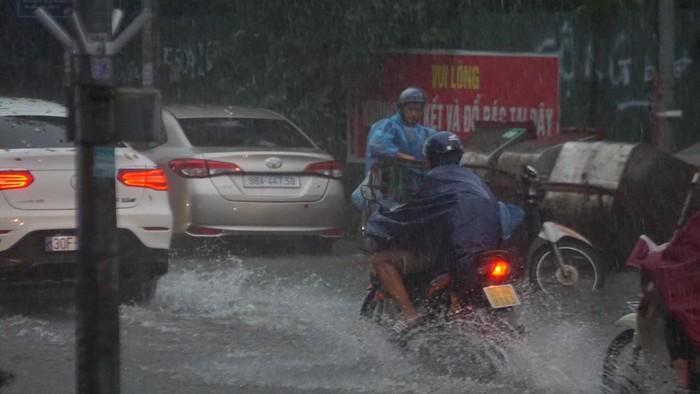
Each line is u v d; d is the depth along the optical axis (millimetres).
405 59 27828
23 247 17578
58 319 17906
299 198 23984
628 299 19219
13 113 19578
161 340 16203
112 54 10781
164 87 32656
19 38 36406
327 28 27828
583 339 16016
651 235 21297
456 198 14125
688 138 26109
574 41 26781
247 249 25453
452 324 13945
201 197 23469
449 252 14086
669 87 22609
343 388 13531
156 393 13328
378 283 15273
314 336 16359
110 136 10773
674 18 24344
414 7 27203
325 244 25094
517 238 19406
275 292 20203
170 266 23031
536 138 23438
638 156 21172
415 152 21312
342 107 28594
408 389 13461
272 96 28547
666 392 12570
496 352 13766
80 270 10781
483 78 27078
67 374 14281
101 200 10812
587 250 19891
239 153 23719
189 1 34312
